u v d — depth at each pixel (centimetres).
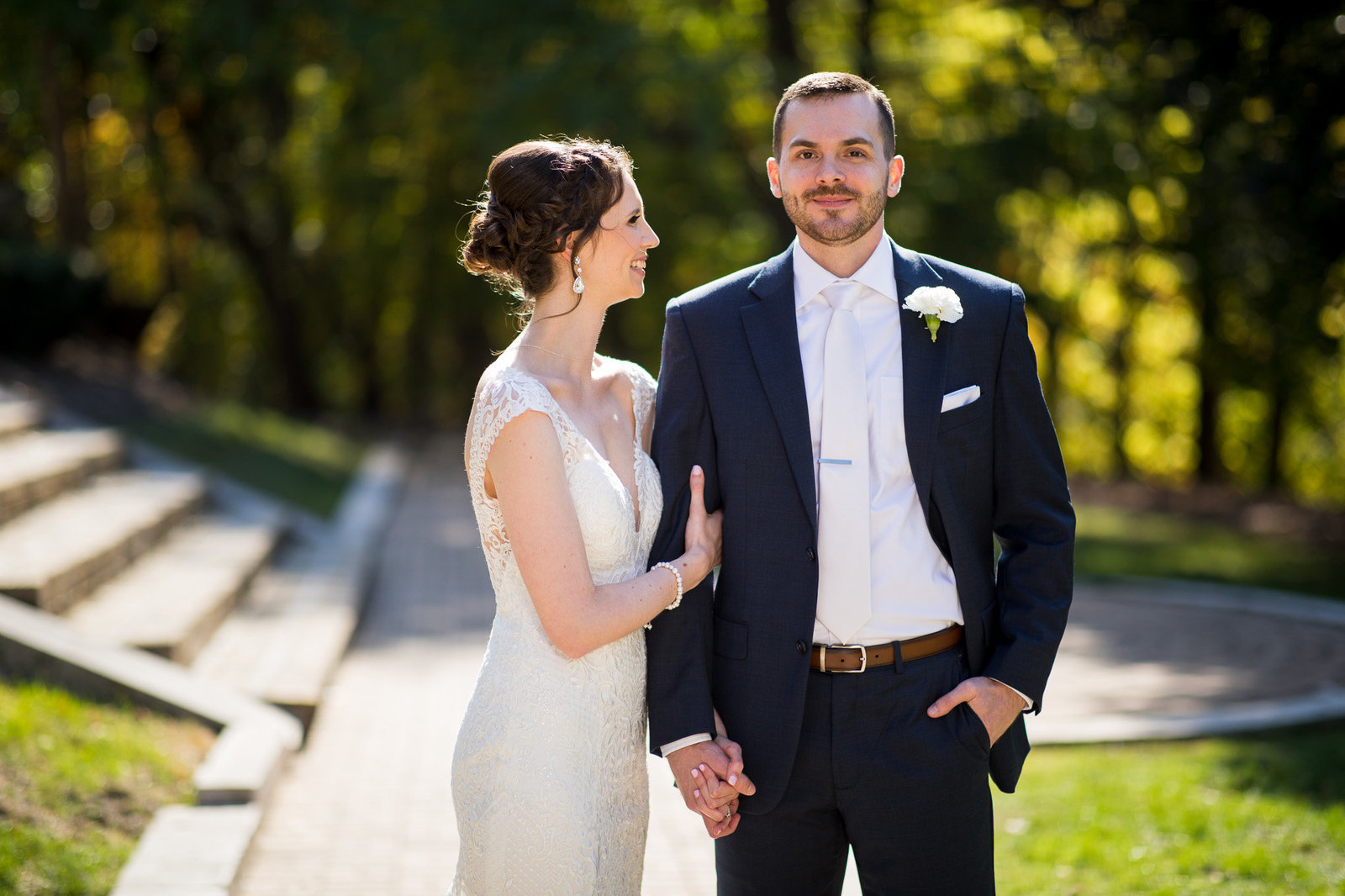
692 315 330
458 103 1856
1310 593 1182
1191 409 2720
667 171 1714
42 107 1761
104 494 1056
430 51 1698
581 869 301
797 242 329
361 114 2022
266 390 2706
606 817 311
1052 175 1638
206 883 433
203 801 514
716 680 323
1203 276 1560
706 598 322
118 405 1470
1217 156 1294
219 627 823
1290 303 1445
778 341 319
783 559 313
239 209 2198
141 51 1864
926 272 327
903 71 1650
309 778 596
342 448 2011
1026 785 585
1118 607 1102
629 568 314
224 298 2597
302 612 886
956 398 313
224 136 2105
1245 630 1001
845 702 309
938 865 307
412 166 2078
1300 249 1288
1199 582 1221
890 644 309
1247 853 478
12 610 662
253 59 1842
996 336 321
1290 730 685
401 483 1789
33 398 1308
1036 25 1529
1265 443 2778
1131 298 1994
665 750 314
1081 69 1560
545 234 310
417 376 2639
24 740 509
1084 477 2528
